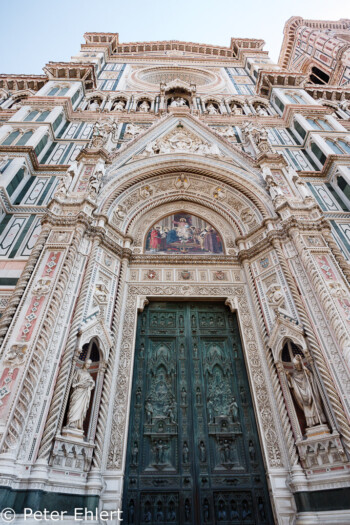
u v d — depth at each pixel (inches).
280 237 400.8
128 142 575.8
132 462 293.7
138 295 405.4
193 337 387.9
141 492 279.1
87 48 1125.1
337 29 1747.0
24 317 285.3
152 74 1063.0
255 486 285.1
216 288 421.4
